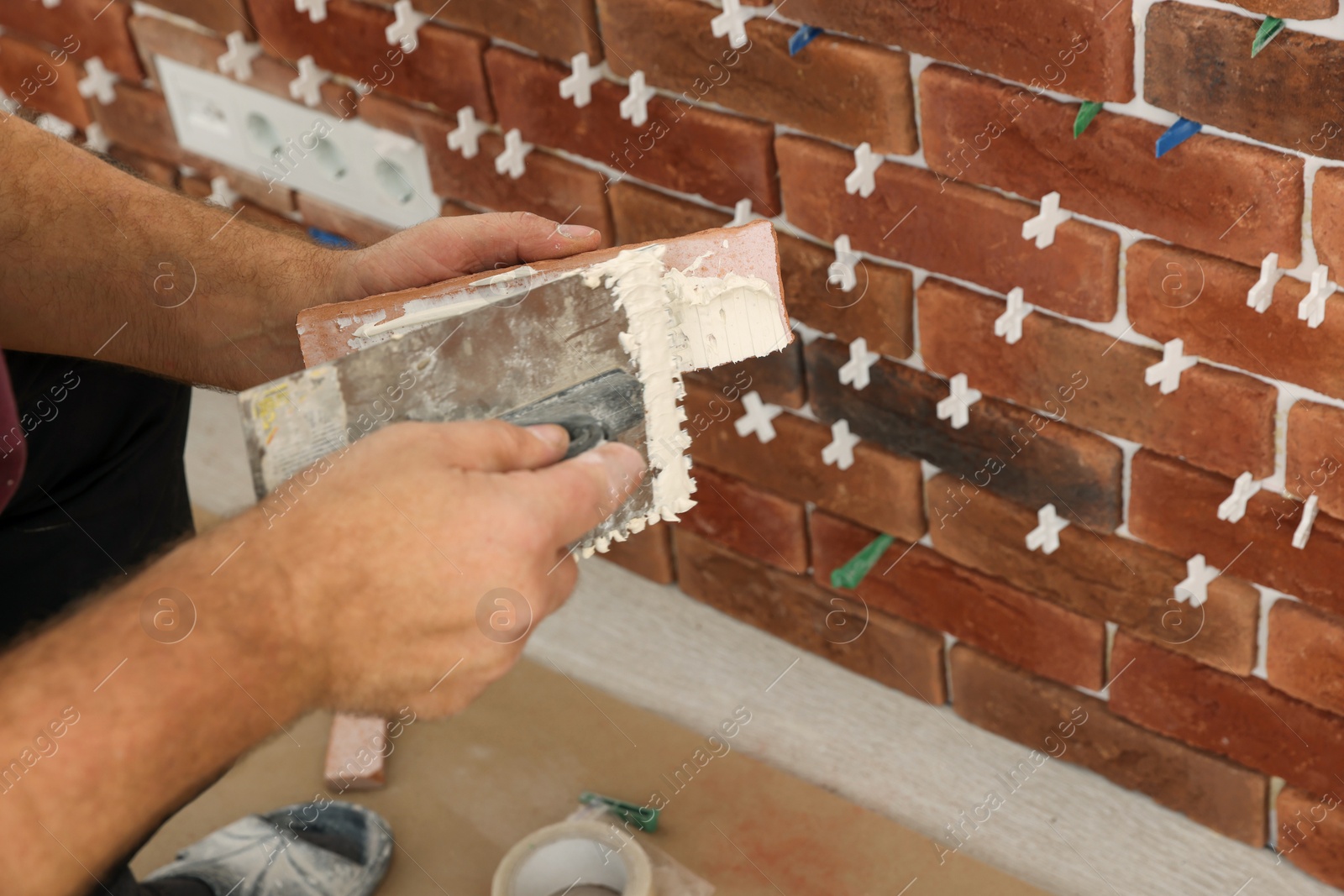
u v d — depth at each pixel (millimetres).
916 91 1333
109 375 1257
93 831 633
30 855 614
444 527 687
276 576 665
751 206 1544
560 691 1877
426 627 697
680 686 1869
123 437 1303
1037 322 1387
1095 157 1244
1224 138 1169
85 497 1278
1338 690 1405
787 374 1631
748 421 1694
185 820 1745
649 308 881
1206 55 1118
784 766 1760
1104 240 1285
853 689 1847
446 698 732
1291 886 1557
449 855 1679
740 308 961
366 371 805
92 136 2191
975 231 1372
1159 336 1312
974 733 1775
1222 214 1197
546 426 790
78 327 1139
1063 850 1622
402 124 1783
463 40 1635
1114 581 1512
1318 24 1056
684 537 1908
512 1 1554
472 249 1136
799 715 1817
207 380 1189
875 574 1729
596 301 867
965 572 1649
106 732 629
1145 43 1152
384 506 684
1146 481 1421
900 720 1802
